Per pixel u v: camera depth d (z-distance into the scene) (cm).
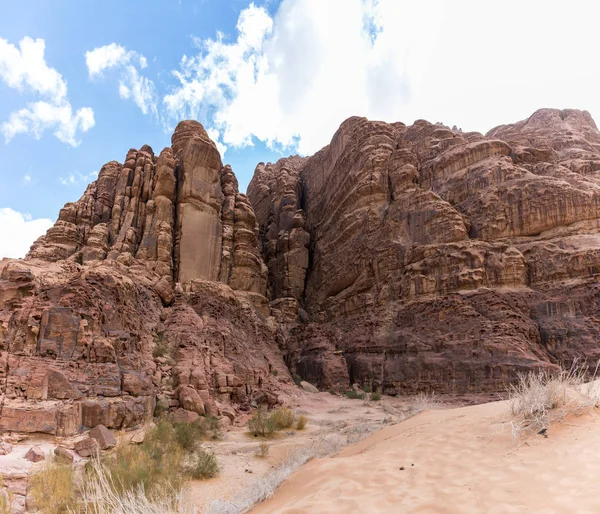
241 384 2445
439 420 931
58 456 1168
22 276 1695
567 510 407
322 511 514
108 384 1628
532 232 3038
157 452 1295
